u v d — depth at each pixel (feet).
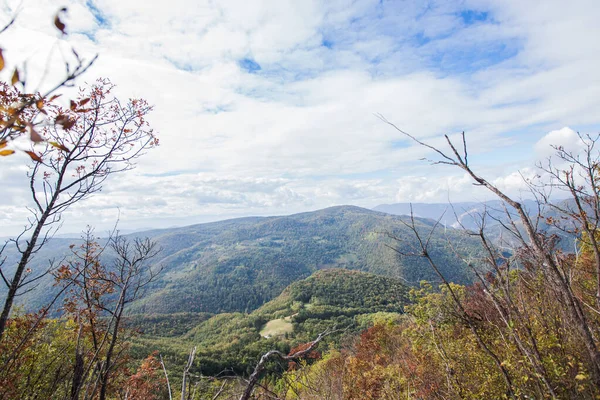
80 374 14.62
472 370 17.51
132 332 21.76
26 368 19.40
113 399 19.92
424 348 26.84
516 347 12.07
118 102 17.02
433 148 9.78
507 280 11.11
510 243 10.88
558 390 11.12
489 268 11.47
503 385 14.47
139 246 18.93
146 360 22.24
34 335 19.86
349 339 93.45
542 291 12.85
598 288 9.40
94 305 18.62
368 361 51.44
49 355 20.90
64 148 4.78
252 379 9.45
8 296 11.32
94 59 5.07
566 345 11.64
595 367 9.52
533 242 8.88
